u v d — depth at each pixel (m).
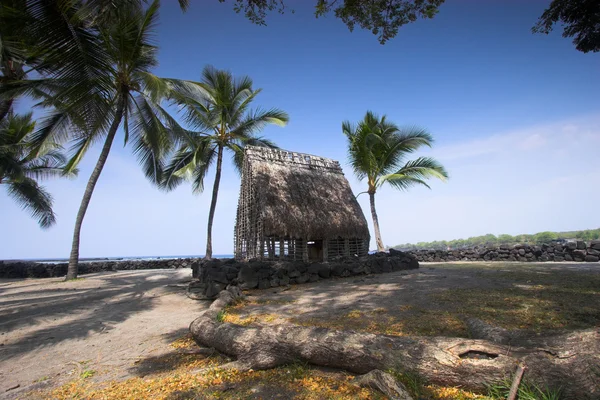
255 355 4.78
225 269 12.20
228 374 4.61
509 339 4.35
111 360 5.84
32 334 7.65
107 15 10.20
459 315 6.63
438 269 15.38
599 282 9.15
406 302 8.27
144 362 5.59
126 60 15.32
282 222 14.51
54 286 14.72
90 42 10.29
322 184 18.25
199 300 11.45
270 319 7.58
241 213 18.25
